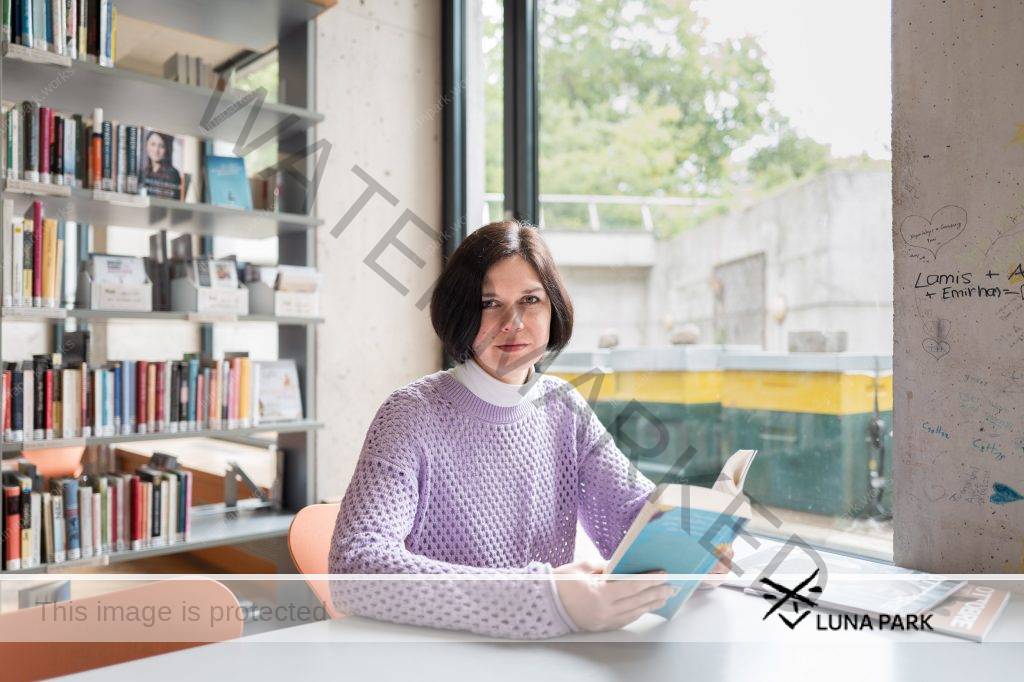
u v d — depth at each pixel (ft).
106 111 7.88
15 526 6.28
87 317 6.72
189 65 7.55
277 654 2.73
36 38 6.42
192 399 7.54
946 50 4.16
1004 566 3.96
